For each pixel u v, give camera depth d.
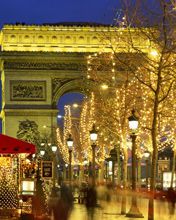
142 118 81.69
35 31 145.62
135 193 59.59
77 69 143.38
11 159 48.12
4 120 141.88
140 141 99.81
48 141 135.38
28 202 49.62
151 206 48.28
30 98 142.00
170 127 105.62
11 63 142.25
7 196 44.41
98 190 85.62
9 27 145.12
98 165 150.38
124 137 75.25
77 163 178.12
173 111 77.75
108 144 120.62
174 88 63.53
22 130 140.12
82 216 61.56
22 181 50.53
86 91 141.50
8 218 43.28
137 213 60.47
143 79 71.44
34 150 44.19
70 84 143.12
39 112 141.25
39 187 43.88
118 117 80.62
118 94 83.94
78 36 146.38
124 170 74.31
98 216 62.06
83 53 143.50
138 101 83.19
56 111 142.00
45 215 42.59
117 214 64.81
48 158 127.25
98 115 117.81
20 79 142.25
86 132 141.12
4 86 142.50
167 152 132.38
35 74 142.62
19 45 144.88
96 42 146.00
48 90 142.50
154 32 56.16
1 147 43.62
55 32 146.00
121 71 99.81
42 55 142.88
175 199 60.22
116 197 84.62
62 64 143.25
